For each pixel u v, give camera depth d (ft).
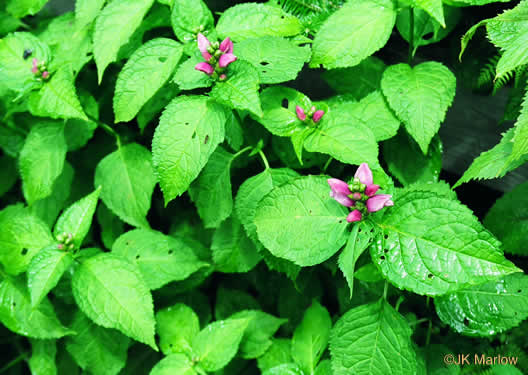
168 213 3.62
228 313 3.42
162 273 3.14
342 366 2.78
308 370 3.07
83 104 3.28
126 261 2.97
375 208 2.62
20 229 3.09
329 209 2.71
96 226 3.69
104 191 3.24
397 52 3.32
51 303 3.26
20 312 3.14
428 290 2.58
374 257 2.64
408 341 2.76
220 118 2.77
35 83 3.11
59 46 3.30
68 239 2.95
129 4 3.02
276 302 3.50
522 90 2.98
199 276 3.29
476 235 2.56
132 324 2.93
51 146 3.22
